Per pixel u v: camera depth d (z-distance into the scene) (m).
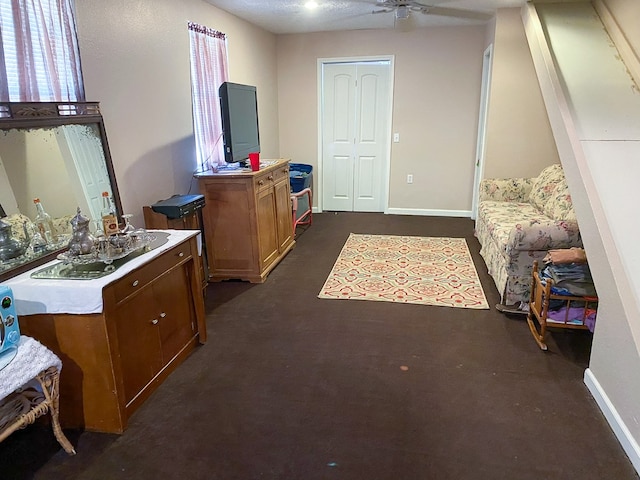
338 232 5.30
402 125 5.84
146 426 2.07
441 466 1.80
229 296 3.52
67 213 2.31
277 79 5.98
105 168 2.56
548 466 1.79
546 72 3.31
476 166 5.73
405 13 4.21
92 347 1.93
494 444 1.92
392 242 4.87
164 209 3.02
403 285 3.68
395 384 2.35
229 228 3.69
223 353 2.69
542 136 4.68
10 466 1.85
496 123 4.72
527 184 4.57
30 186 2.11
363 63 5.78
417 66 5.59
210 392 2.31
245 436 1.99
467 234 5.13
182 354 2.60
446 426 2.03
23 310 1.90
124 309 2.06
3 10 2.02
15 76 2.10
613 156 2.59
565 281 2.56
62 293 1.86
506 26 4.47
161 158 3.31
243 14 4.46
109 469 1.82
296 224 5.25
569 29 3.79
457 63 5.49
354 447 1.91
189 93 3.66
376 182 6.19
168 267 2.39
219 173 3.61
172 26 3.37
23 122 2.06
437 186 5.96
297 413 2.14
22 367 1.65
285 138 6.21
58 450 1.93
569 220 2.97
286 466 1.82
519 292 3.09
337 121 6.05
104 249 2.14
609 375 2.04
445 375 2.43
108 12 2.68
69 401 2.02
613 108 2.97
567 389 2.29
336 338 2.84
